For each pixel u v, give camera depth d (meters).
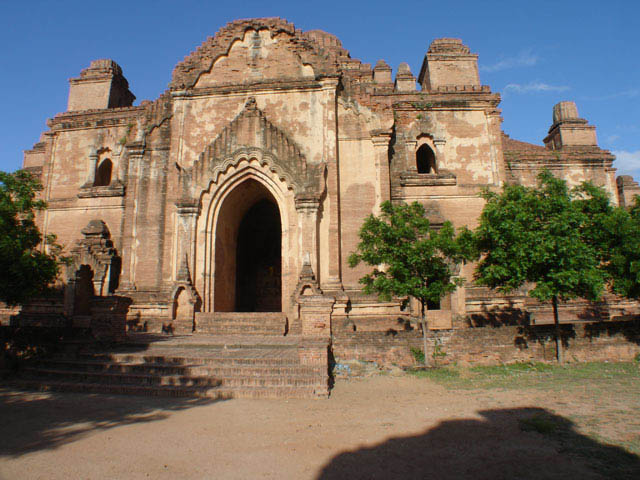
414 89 29.73
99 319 16.17
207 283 22.19
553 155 30.92
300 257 21.25
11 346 14.52
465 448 7.44
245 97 24.33
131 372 13.23
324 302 14.30
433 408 10.12
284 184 22.59
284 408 10.33
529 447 7.38
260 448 7.60
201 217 22.70
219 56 25.00
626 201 33.72
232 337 18.58
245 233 31.20
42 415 9.88
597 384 12.23
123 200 26.64
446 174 24.80
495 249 15.66
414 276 15.42
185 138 24.27
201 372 12.89
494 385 12.47
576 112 33.25
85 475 6.51
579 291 15.51
